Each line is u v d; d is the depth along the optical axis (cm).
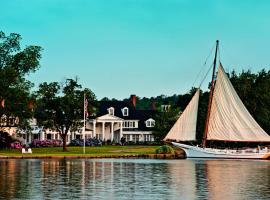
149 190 4778
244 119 10850
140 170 6962
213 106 11025
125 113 17612
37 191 4622
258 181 5669
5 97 10888
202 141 11144
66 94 11700
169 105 15300
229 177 6144
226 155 10662
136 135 17488
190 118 10738
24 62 11262
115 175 6191
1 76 10794
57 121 11656
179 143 10806
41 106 11962
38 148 12762
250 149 10675
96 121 16412
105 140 16125
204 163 8969
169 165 8131
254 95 12381
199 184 5316
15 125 11544
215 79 11238
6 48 11219
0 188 4809
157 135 14600
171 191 4722
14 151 11212
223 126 10950
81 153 10638
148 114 17862
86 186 5031
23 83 11306
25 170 6750
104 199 4203
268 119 12162
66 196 4338
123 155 10175
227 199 4262
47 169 6925
